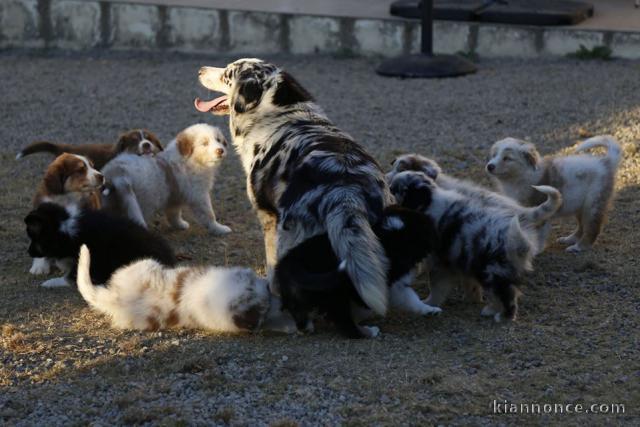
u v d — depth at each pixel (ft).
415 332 28.91
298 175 28.81
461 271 29.86
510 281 28.96
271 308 28.71
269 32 70.59
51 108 58.80
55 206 32.83
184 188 39.06
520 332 28.53
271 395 24.91
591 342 27.66
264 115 31.89
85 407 24.68
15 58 72.13
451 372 25.94
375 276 26.94
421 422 23.34
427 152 48.26
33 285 33.96
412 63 63.16
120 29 73.20
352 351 27.45
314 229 28.04
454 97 57.98
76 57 71.97
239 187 45.27
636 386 24.82
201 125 39.65
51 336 29.27
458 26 66.69
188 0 74.13
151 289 29.22
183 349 27.86
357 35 69.05
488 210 29.43
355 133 51.93
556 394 24.58
